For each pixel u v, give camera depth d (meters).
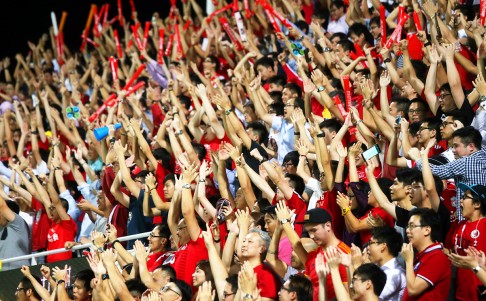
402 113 24.95
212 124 27.55
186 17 41.09
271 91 30.12
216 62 34.75
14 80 49.81
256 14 37.78
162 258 23.77
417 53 29.08
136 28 37.84
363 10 34.41
